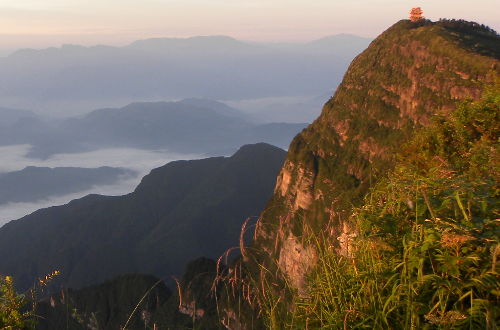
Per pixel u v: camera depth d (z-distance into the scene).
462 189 3.22
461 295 2.54
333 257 3.22
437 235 2.75
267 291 3.06
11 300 3.76
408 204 3.20
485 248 2.60
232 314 2.90
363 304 2.88
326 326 2.80
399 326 2.71
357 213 3.47
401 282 2.70
